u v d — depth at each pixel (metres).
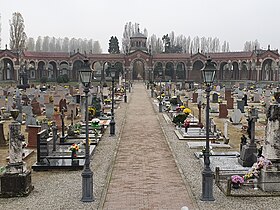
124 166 15.80
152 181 13.67
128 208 10.95
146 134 23.67
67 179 14.05
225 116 32.16
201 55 93.88
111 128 23.19
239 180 12.73
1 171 13.02
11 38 90.44
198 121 27.27
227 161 16.25
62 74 95.81
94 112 29.58
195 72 96.94
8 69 92.88
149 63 94.81
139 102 47.59
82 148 18.47
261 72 88.00
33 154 18.20
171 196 12.05
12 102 34.06
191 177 14.21
